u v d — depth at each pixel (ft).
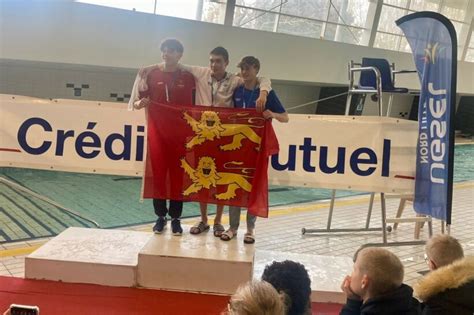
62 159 12.92
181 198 11.85
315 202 22.45
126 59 27.78
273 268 6.59
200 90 11.68
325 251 15.30
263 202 11.41
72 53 25.90
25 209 18.07
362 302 6.77
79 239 12.48
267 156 11.41
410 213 21.31
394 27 41.24
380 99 15.01
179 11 29.99
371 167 12.76
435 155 11.86
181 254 10.83
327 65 37.45
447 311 6.06
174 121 11.69
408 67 42.11
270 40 33.78
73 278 11.05
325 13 37.06
